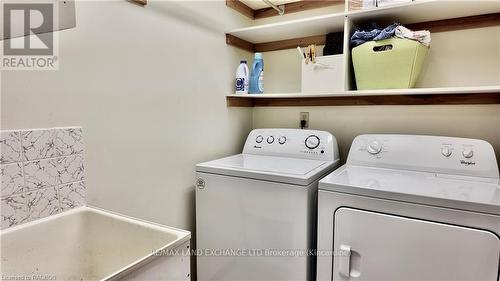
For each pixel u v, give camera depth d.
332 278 1.35
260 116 2.39
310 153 1.87
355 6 1.62
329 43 1.84
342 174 1.50
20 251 1.00
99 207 1.28
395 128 1.86
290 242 1.45
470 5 1.47
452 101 1.69
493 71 1.59
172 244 0.92
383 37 1.56
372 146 1.67
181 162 1.72
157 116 1.55
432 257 1.14
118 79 1.34
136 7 1.42
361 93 1.65
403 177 1.44
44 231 1.06
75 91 1.18
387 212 1.22
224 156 2.09
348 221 1.29
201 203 1.71
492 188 1.24
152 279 0.86
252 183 1.53
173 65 1.63
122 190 1.39
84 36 1.20
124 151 1.39
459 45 1.67
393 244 1.21
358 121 1.98
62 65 1.13
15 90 1.00
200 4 1.81
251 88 2.11
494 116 1.59
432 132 1.75
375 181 1.36
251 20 2.32
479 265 1.07
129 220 1.09
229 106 2.12
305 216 1.40
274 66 2.29
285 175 1.45
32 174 1.05
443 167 1.48
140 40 1.44
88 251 1.18
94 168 1.26
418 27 1.75
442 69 1.72
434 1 1.42
